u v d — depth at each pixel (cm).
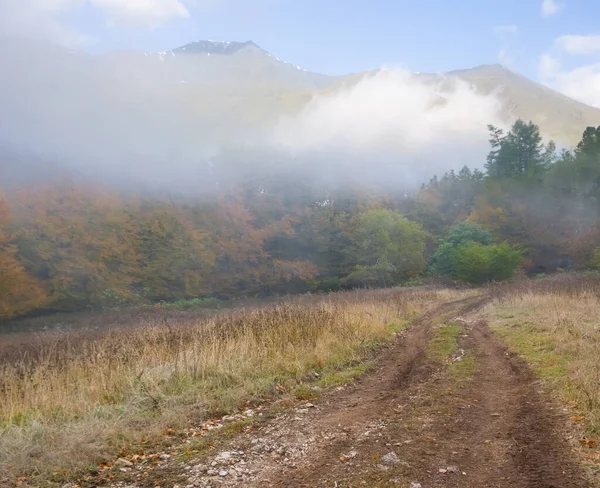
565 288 1975
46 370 838
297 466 462
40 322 2694
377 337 1252
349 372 896
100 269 3212
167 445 542
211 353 888
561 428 532
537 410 609
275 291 4297
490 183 5988
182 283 3691
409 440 517
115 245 3325
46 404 676
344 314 1330
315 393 760
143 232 3609
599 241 4491
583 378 655
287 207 4747
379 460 462
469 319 1738
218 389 747
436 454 475
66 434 544
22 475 462
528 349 1006
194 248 3734
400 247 4750
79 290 3128
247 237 4162
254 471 455
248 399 720
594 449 467
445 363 961
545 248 5309
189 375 799
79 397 698
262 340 997
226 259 4072
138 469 473
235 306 3206
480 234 4822
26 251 2938
